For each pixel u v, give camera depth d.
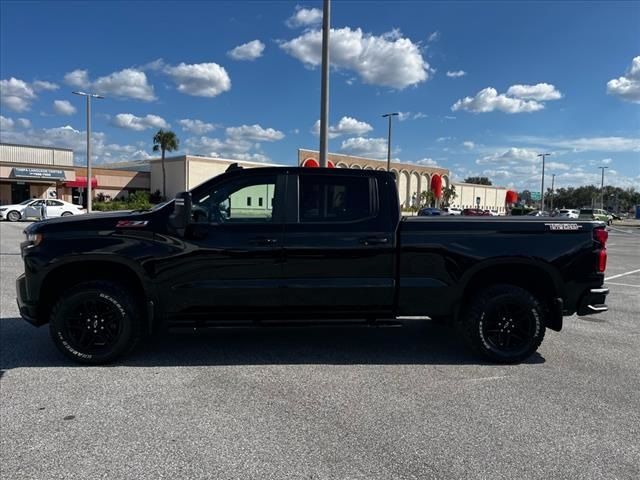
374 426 3.74
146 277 5.01
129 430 3.63
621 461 3.28
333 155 67.62
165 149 61.66
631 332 6.70
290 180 5.19
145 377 4.73
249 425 3.73
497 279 5.46
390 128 49.25
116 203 51.50
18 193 50.22
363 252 5.13
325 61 10.57
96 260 4.96
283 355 5.47
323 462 3.21
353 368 5.07
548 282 5.36
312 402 4.18
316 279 5.12
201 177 60.81
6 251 15.29
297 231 5.11
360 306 5.21
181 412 3.95
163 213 5.10
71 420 3.78
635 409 4.11
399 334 6.41
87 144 37.84
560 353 5.69
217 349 5.65
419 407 4.10
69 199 54.03
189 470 3.10
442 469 3.15
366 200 5.23
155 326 5.36
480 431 3.68
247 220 5.13
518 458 3.30
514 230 5.22
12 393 4.30
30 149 49.94
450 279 5.20
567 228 5.26
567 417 3.94
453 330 6.55
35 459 3.21
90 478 3.00
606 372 5.03
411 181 82.25
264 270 5.08
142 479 2.99
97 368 4.97
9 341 5.83
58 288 5.23
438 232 5.19
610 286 11.07
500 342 5.27
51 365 5.04
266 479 3.01
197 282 5.05
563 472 3.14
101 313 5.04
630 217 100.19
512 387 4.59
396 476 3.06
